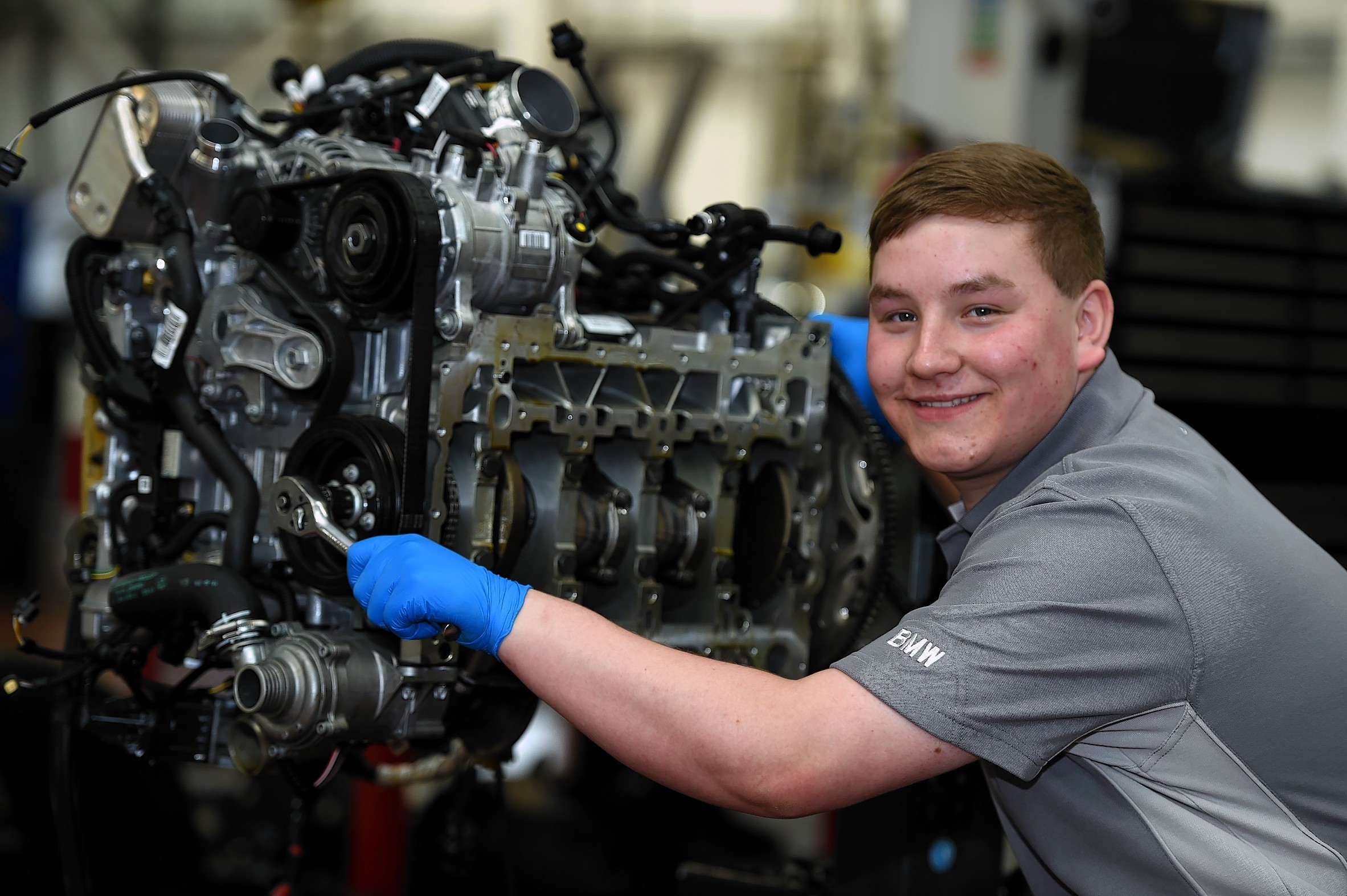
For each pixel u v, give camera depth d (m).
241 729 1.29
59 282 5.61
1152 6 3.60
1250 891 1.25
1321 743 1.26
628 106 7.82
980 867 1.91
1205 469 1.31
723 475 1.55
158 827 2.62
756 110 8.35
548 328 1.34
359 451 1.32
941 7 3.57
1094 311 1.38
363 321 1.37
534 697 1.57
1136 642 1.17
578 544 1.44
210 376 1.46
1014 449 1.35
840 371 1.74
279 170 1.45
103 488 1.54
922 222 1.30
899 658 1.15
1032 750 1.15
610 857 3.13
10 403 5.17
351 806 2.88
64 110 1.42
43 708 2.63
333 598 1.38
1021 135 3.52
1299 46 8.32
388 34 8.62
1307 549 1.34
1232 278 3.22
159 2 8.69
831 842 3.20
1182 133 3.71
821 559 1.64
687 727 1.15
